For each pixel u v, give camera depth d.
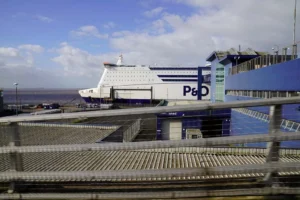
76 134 9.88
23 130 10.04
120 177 2.47
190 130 15.95
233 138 2.28
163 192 2.42
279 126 2.28
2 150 2.56
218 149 4.80
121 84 68.12
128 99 67.81
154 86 67.12
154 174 2.44
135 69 68.00
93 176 2.50
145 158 4.22
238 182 2.64
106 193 2.46
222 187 2.54
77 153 4.55
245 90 18.19
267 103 2.19
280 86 11.82
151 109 2.25
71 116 2.35
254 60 17.34
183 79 66.38
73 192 2.54
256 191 2.35
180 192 2.40
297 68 10.11
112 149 2.43
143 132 18.02
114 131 10.94
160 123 16.73
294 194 2.32
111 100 68.06
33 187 2.69
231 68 24.78
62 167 3.70
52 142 8.14
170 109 2.23
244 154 4.41
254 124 14.25
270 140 2.26
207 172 2.37
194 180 2.75
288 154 4.16
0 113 39.69
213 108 2.22
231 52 28.02
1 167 3.80
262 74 14.30
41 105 57.28
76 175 2.52
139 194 2.43
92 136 9.56
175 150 4.88
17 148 2.55
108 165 3.79
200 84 62.81
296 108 9.71
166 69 66.88
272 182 2.41
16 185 2.63
